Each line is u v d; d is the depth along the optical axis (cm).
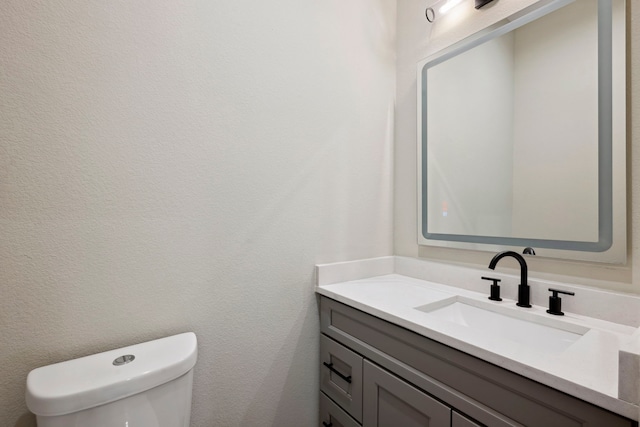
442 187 141
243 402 115
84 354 86
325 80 136
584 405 57
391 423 98
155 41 96
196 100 103
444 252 141
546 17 106
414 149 155
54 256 82
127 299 92
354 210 148
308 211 132
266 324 120
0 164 75
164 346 90
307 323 132
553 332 92
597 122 94
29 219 79
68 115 83
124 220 91
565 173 101
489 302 110
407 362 93
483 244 124
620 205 90
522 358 67
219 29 108
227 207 110
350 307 117
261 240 119
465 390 77
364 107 151
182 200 101
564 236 101
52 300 82
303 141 129
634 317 85
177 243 100
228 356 112
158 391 80
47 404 66
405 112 159
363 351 110
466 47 131
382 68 158
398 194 163
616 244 90
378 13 157
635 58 88
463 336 79
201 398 106
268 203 120
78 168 85
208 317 107
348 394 117
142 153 94
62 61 82
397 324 94
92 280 87
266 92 119
